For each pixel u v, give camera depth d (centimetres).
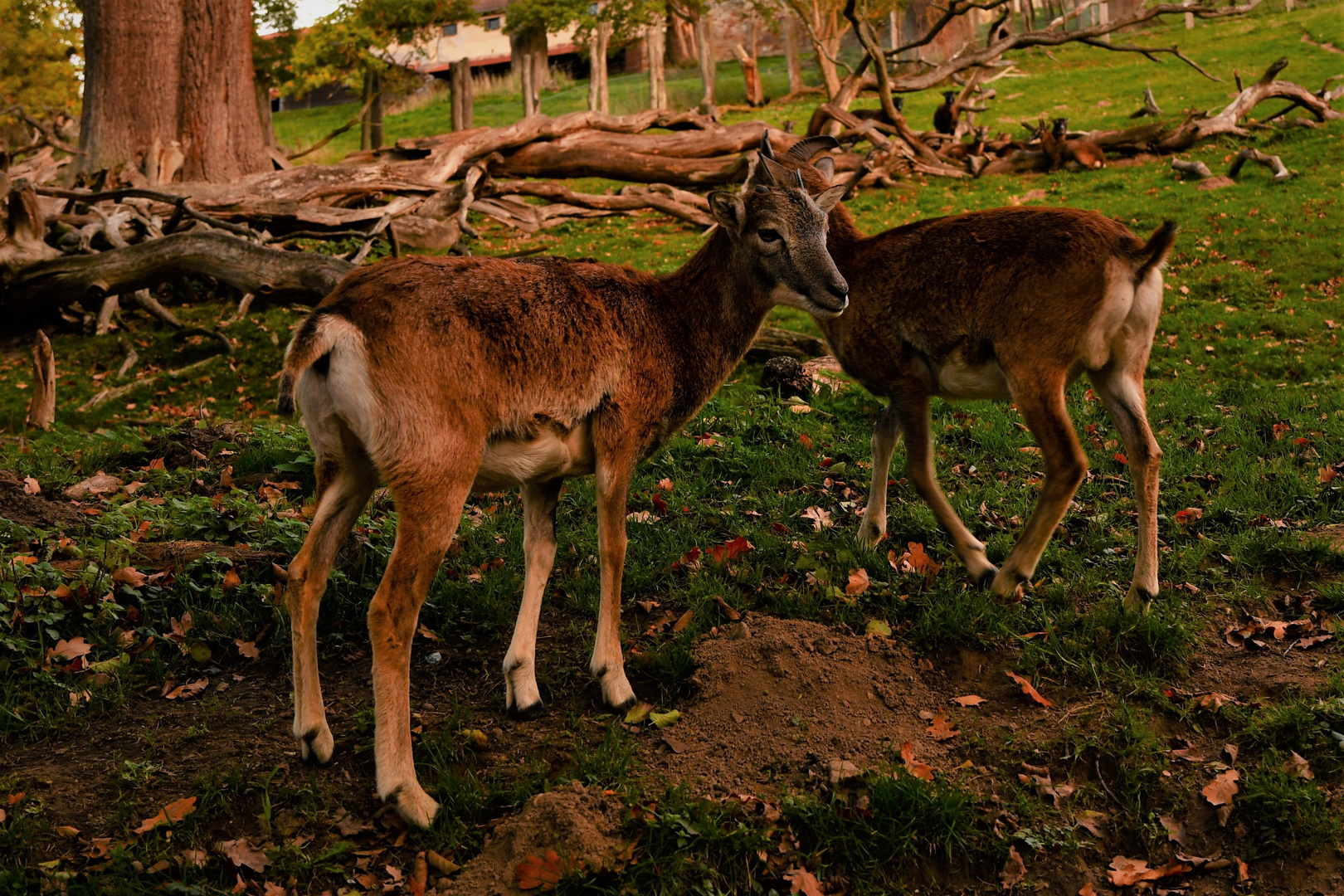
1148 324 469
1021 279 464
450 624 467
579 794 348
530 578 409
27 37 2589
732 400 848
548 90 3559
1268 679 424
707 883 328
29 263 1298
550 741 393
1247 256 1324
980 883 348
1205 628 464
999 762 389
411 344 339
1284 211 1473
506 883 324
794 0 3075
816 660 425
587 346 380
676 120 2031
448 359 344
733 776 377
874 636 446
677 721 405
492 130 1886
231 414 1073
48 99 2648
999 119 2522
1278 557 512
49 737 386
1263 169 1736
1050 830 359
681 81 3684
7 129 2512
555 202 1803
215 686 424
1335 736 378
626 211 1808
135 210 1469
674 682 427
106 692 408
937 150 2080
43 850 328
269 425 754
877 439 537
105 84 1691
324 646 452
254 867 326
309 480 637
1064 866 350
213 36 1719
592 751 386
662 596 496
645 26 3047
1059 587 491
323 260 1201
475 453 352
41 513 523
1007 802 371
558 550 536
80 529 515
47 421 884
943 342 491
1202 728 404
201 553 498
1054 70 3216
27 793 350
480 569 515
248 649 441
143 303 1309
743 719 403
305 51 2430
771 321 1212
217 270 1230
